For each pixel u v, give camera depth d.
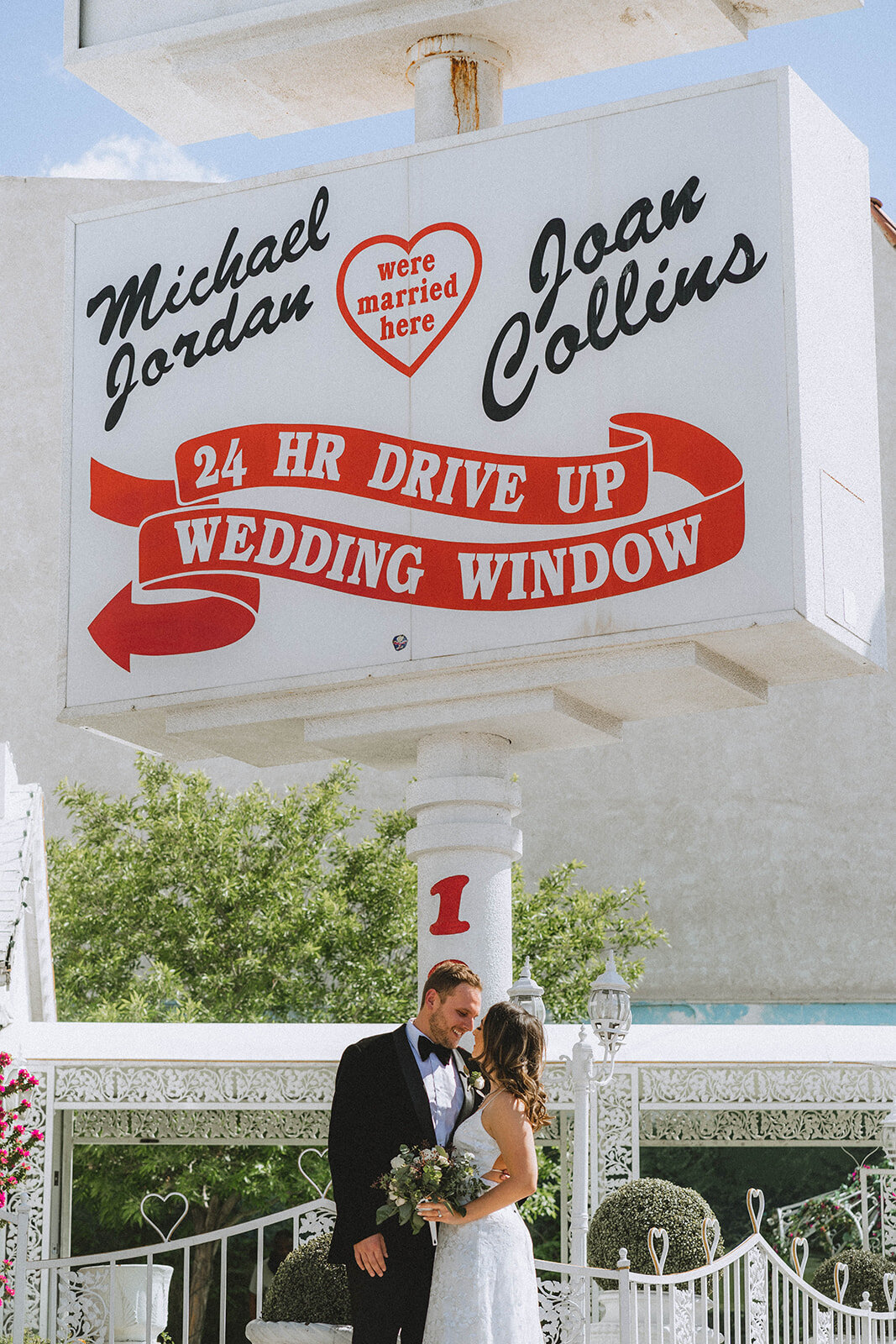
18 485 27.06
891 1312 10.21
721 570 9.91
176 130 13.49
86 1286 11.41
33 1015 14.70
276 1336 8.32
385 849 21.08
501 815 11.02
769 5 12.08
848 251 11.05
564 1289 8.41
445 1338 6.66
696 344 10.24
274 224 11.66
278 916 19.69
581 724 10.87
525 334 10.74
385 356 11.12
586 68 12.53
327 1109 12.73
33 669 26.30
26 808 14.34
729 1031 13.23
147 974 19.22
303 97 12.96
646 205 10.56
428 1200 6.60
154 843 20.42
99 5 12.91
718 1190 21.98
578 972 20.41
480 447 10.72
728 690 10.65
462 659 10.48
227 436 11.51
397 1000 19.39
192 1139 13.85
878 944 24.42
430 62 12.03
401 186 11.31
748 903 24.78
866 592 10.63
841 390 10.62
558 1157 19.14
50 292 27.73
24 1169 11.37
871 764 24.98
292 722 11.38
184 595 11.43
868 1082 12.59
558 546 10.38
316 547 11.08
